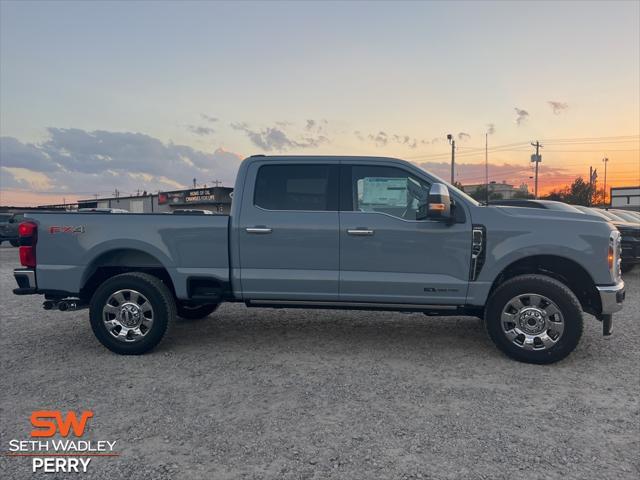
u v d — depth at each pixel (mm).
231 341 5371
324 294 4797
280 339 5445
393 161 4828
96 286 5297
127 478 2625
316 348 5090
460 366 4480
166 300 4836
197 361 4664
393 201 4793
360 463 2758
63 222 4941
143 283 4801
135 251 5117
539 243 4484
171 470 2697
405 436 3088
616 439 3051
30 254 4961
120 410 3512
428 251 4645
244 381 4098
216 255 4875
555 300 4398
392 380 4109
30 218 4973
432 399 3691
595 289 4465
